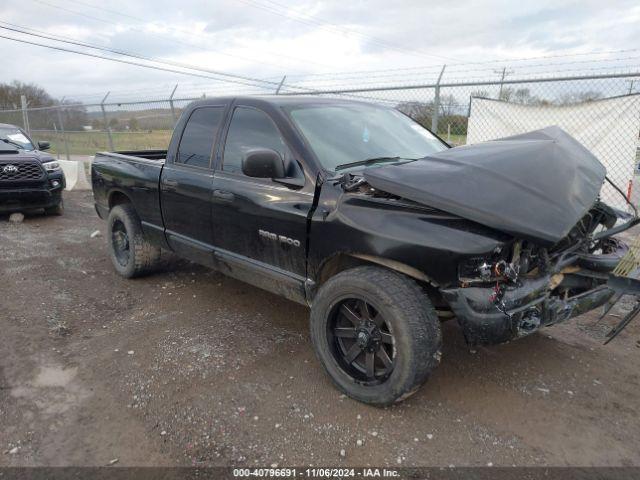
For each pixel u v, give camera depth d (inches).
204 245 163.6
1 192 309.1
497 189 106.8
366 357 115.9
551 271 112.0
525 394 123.2
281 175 127.4
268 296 187.6
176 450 104.0
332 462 100.2
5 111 678.5
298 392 123.8
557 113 279.0
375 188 114.8
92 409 118.3
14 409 118.7
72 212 368.8
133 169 192.7
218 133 157.6
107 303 183.2
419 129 171.2
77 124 621.3
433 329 106.4
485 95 301.1
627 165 262.5
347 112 154.0
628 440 106.3
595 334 157.2
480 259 102.1
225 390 124.8
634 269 120.2
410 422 112.1
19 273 217.2
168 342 150.4
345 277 115.0
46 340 153.1
